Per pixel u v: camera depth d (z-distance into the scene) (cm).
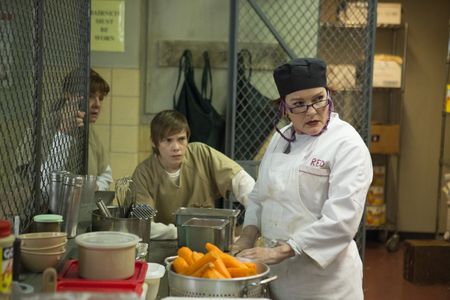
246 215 199
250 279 128
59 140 192
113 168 364
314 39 342
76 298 98
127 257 127
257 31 341
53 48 181
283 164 179
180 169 236
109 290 120
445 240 447
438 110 545
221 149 357
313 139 175
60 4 190
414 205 553
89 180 199
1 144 143
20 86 153
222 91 372
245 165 327
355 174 163
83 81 234
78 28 221
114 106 362
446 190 469
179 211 192
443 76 541
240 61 338
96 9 354
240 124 336
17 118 151
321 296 174
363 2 372
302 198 173
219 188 243
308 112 168
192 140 354
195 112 355
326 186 171
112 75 360
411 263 426
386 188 551
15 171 150
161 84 375
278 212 178
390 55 525
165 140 224
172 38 372
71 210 168
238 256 158
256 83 343
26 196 155
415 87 543
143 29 371
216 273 129
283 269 177
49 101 178
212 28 371
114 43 357
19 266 129
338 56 386
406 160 550
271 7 339
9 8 145
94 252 124
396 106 546
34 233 141
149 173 237
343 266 175
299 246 160
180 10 370
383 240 550
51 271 110
